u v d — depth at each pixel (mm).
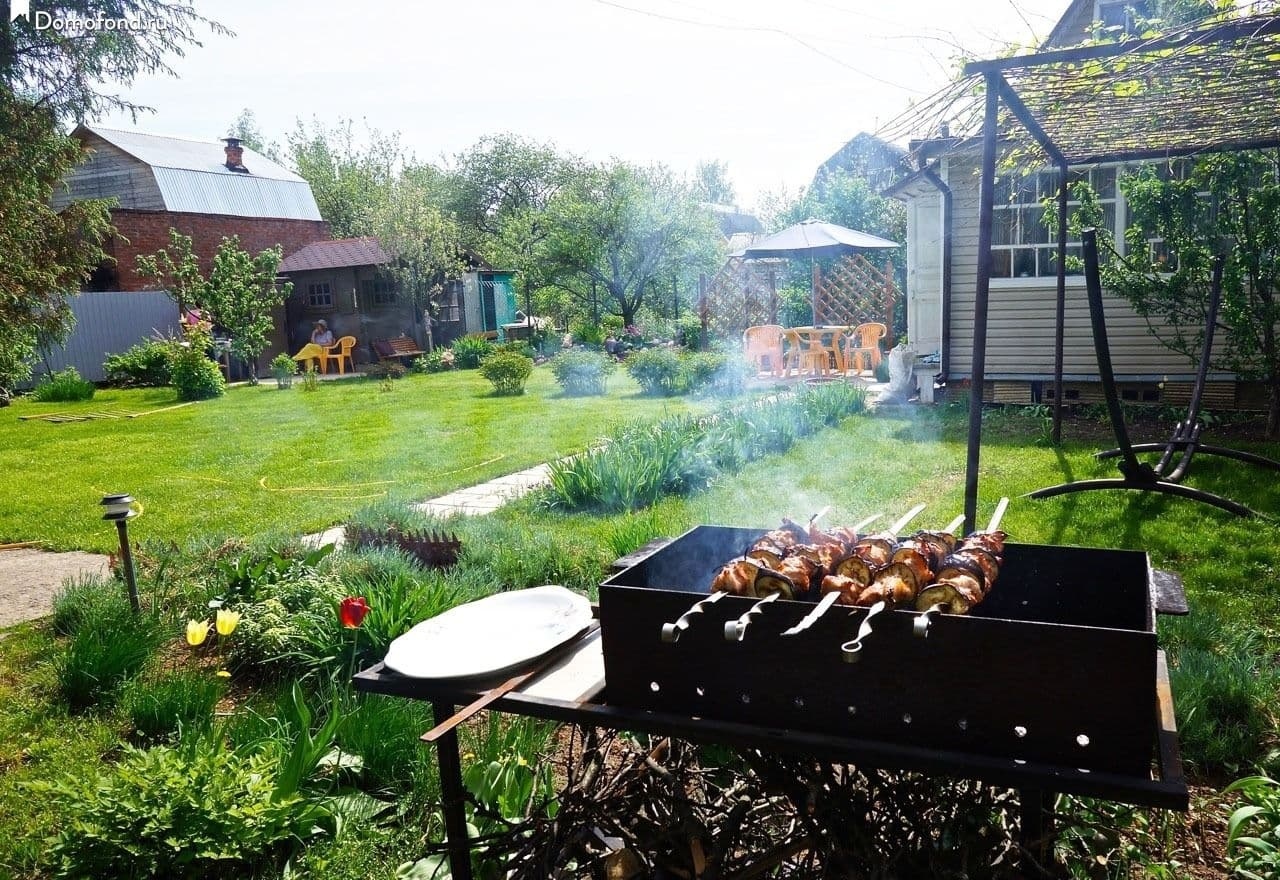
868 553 1867
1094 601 1970
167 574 5246
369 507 6582
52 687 3918
